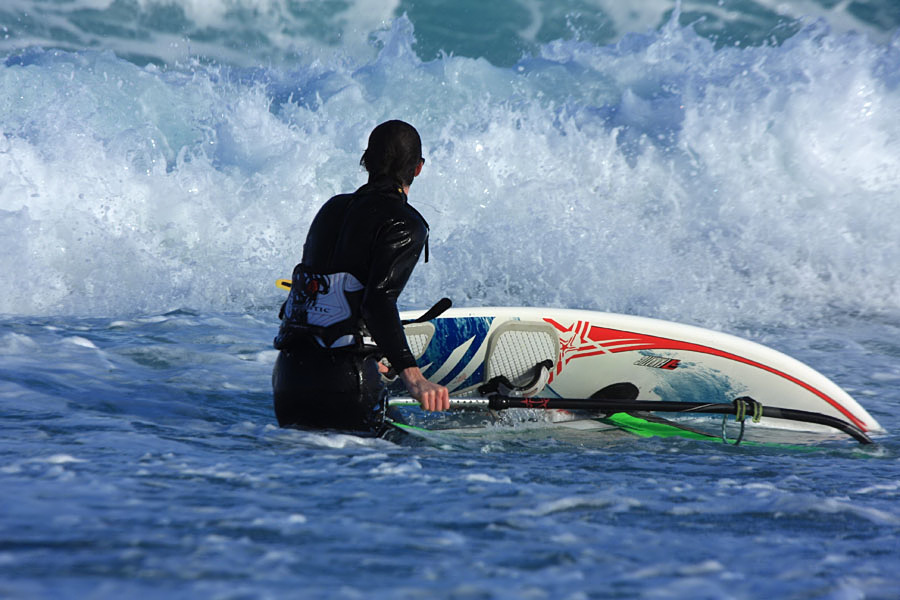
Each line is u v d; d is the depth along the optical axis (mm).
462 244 30922
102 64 37188
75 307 25000
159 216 31141
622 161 35188
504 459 11258
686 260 30547
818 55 38219
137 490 8414
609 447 12734
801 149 35344
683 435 13961
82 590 5566
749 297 27859
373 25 50281
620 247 30781
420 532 7461
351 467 10070
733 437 14281
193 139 35844
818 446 13492
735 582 6480
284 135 35594
